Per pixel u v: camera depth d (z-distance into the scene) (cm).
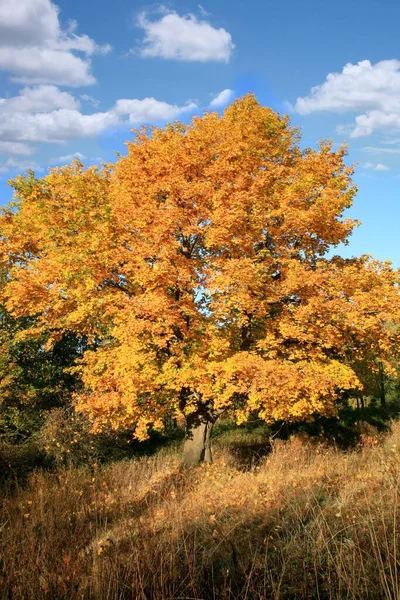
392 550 393
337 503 575
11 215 1316
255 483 798
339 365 1052
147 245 1043
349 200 1143
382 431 1805
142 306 1009
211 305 1038
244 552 485
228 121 1214
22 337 1275
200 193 1099
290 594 387
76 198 1177
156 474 995
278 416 1001
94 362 1224
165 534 514
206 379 1037
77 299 1062
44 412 1747
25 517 679
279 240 1166
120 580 404
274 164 1252
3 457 1302
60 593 414
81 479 1007
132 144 1241
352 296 1072
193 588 376
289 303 1163
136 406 1097
